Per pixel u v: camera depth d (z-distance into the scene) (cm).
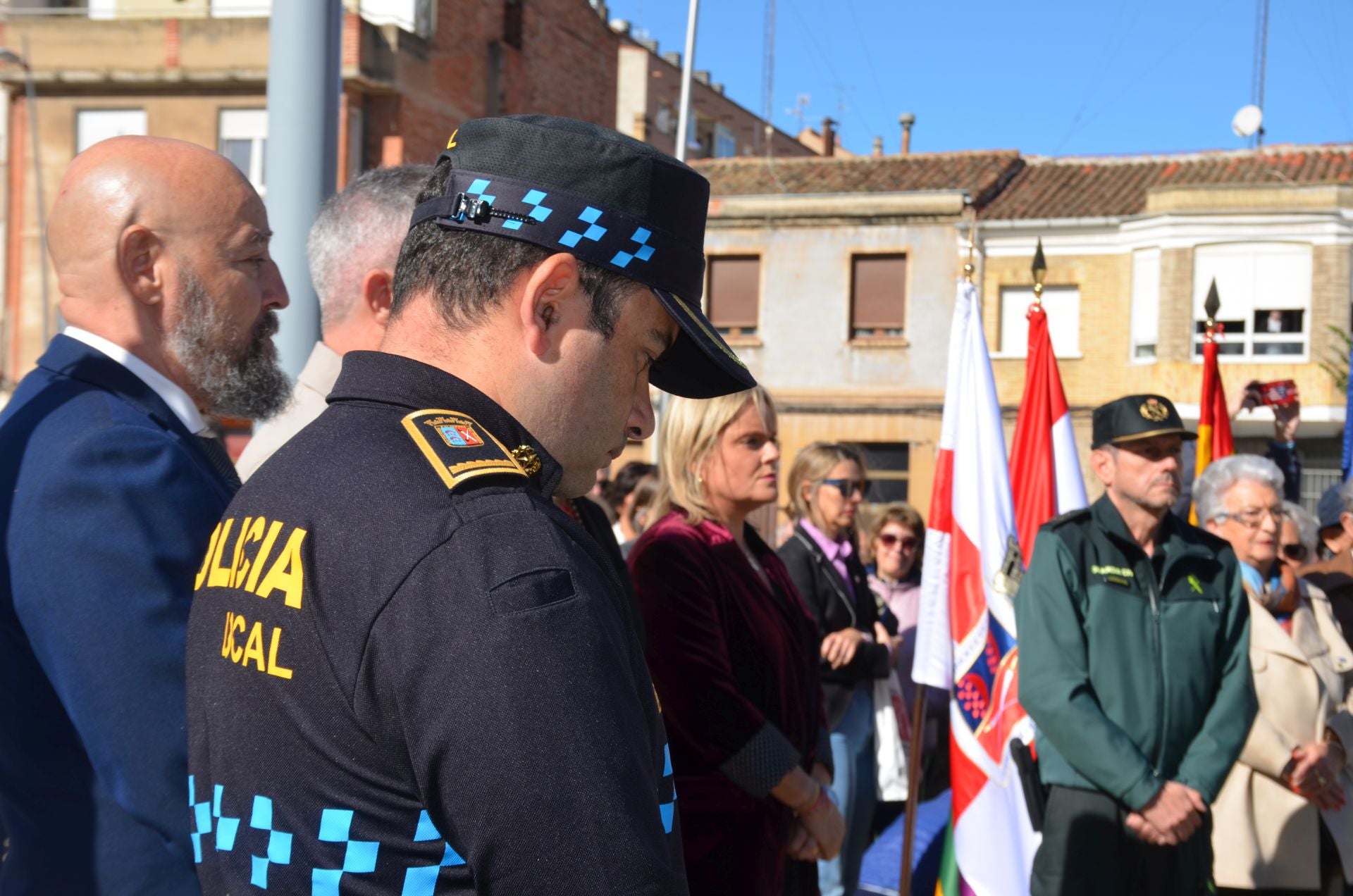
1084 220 1998
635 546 280
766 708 267
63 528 152
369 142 1912
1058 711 291
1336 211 1955
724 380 128
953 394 371
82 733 150
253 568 106
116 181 177
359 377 114
